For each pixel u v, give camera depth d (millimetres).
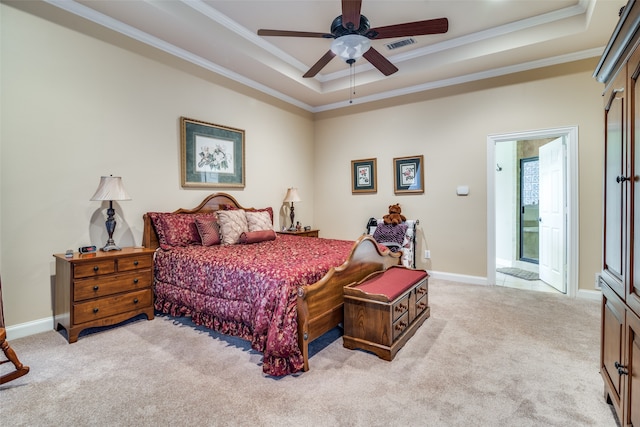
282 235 4293
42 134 2551
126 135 3086
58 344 2326
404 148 4703
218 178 3982
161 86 3369
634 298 1188
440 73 4074
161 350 2240
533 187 5449
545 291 3809
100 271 2488
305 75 3279
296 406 1622
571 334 2520
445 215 4363
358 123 5160
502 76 3926
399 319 2264
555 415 1554
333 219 5504
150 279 2824
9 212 2406
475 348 2275
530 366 2025
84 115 2791
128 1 2656
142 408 1606
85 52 2785
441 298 3482
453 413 1569
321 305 2133
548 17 3195
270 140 4789
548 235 4156
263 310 2025
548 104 3664
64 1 2629
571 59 3525
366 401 1662
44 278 2578
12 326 2422
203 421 1511
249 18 3281
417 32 2439
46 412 1578
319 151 5652
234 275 2316
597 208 3434
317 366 2025
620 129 1353
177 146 3547
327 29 3486
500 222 5836
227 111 4098
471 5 3033
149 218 3188
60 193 2658
